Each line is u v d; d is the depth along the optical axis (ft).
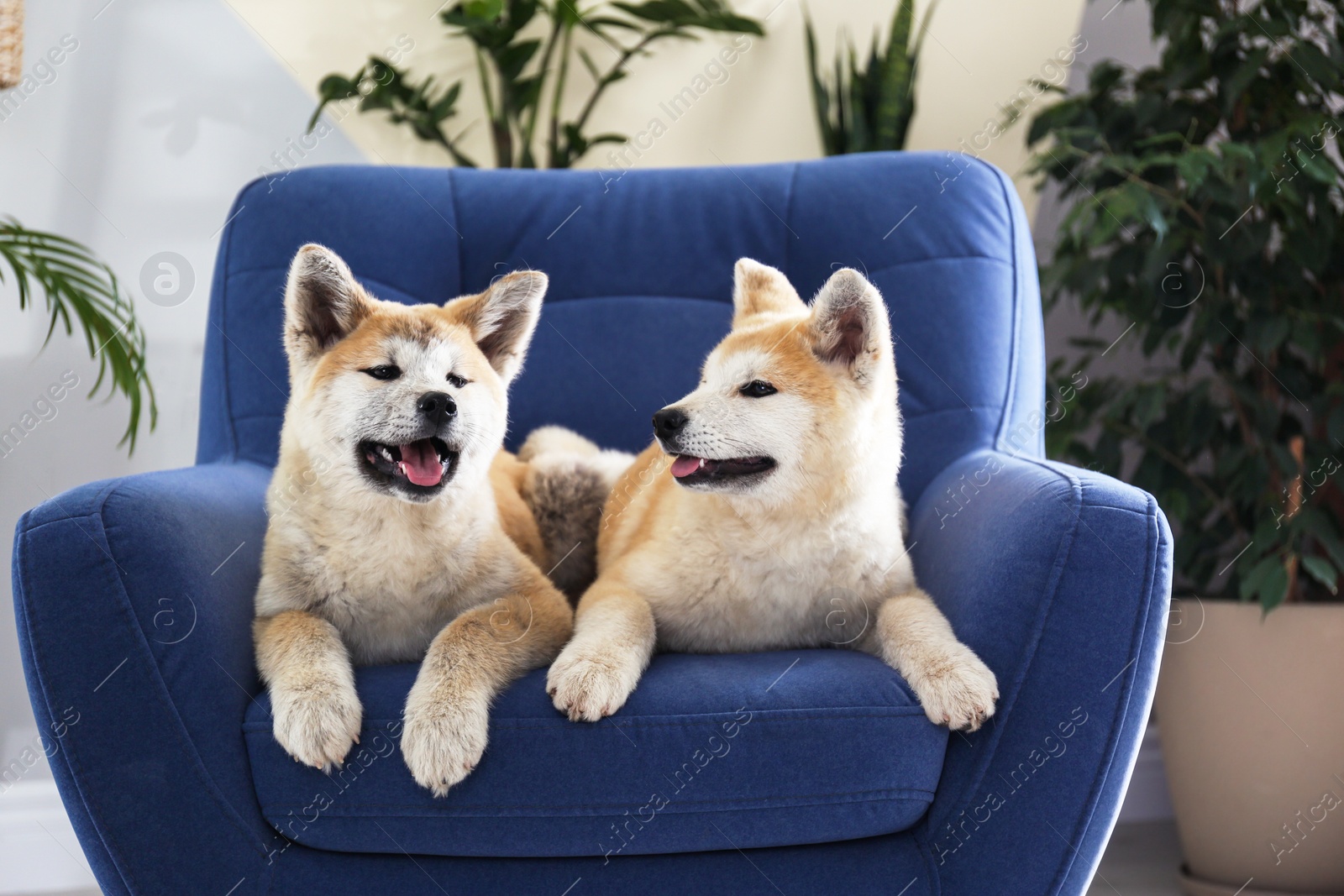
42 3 7.70
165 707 3.69
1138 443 7.43
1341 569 6.43
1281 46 7.03
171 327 8.02
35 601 3.65
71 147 7.77
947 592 4.57
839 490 4.42
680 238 6.44
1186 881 6.55
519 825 3.67
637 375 6.28
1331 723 6.13
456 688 3.72
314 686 3.71
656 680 3.94
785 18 9.68
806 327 4.55
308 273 4.43
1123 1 8.41
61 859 6.95
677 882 3.74
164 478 4.33
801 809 3.70
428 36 9.32
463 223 6.47
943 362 5.83
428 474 4.25
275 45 8.77
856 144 8.84
